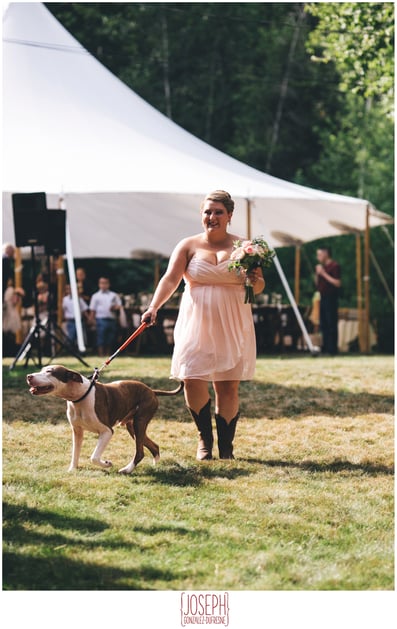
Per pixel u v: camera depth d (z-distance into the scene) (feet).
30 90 45.44
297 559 15.11
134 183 42.04
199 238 21.63
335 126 90.63
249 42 101.14
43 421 25.58
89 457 21.39
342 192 86.79
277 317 54.39
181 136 49.24
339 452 22.90
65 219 38.06
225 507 17.70
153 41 99.30
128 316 54.19
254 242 20.79
